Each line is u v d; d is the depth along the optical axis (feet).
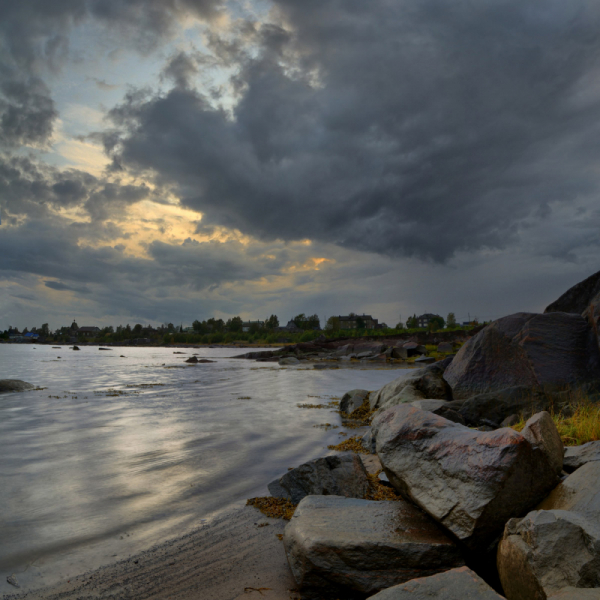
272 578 13.29
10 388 64.03
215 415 43.34
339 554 11.96
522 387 32.35
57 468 24.93
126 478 23.20
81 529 16.88
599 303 35.55
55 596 12.22
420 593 9.25
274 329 559.38
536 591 9.39
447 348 179.52
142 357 205.26
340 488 18.78
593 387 30.94
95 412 45.06
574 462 15.42
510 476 12.37
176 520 17.85
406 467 16.03
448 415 30.55
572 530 9.70
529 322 36.96
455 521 12.53
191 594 12.33
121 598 12.12
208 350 336.90
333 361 159.22
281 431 35.58
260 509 18.98
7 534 16.31
